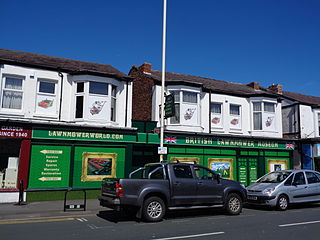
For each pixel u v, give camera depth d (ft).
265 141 58.95
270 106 61.00
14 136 39.65
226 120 57.31
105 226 26.04
